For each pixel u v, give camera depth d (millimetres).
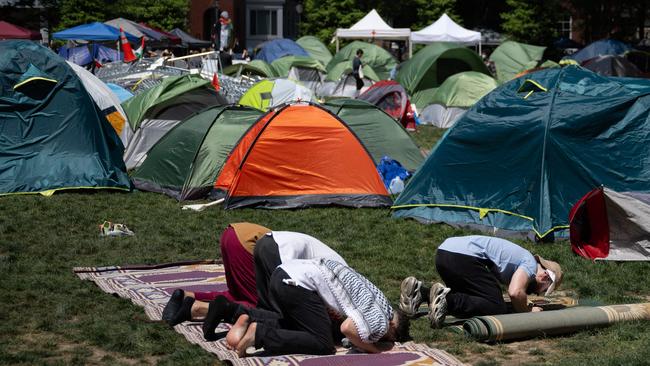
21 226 23359
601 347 13727
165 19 97375
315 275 12844
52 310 15539
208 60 52188
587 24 105562
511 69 80438
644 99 23672
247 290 14555
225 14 92000
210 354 12969
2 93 29109
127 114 36312
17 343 13688
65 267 19141
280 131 27391
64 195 28000
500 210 23516
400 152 32969
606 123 23422
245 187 26875
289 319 12984
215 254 20891
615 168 22953
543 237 22266
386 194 27484
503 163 24016
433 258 20562
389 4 106750
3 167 28422
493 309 14898
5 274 18141
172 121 36000
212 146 28891
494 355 13383
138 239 22125
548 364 12828
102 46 70188
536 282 15141
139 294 16516
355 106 33375
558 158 23141
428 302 15359
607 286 17922
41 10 90500
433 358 12562
